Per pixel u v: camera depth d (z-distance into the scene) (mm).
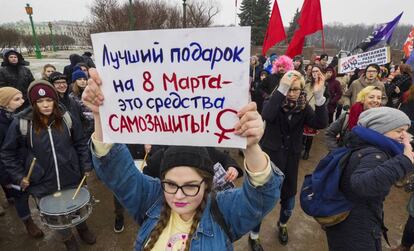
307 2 4242
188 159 1257
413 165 1763
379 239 1938
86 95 1286
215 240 1302
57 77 3652
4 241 3238
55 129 2676
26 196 3117
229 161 2463
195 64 1159
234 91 1149
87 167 2871
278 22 4711
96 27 18312
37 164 2656
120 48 1218
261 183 1183
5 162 2645
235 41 1105
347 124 3164
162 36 1163
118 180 1375
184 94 1199
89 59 8391
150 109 1254
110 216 3688
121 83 1256
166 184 1295
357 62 6566
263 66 9742
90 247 3154
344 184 1910
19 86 5527
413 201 2783
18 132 2611
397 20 7520
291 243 3285
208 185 1354
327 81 6484
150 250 1311
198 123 1217
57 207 2469
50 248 3139
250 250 3137
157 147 2619
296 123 2730
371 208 1896
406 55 9828
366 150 1873
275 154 2777
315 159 5578
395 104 5746
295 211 3875
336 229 2016
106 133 1321
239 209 1312
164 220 1346
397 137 1896
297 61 8102
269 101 2678
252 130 1114
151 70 1212
